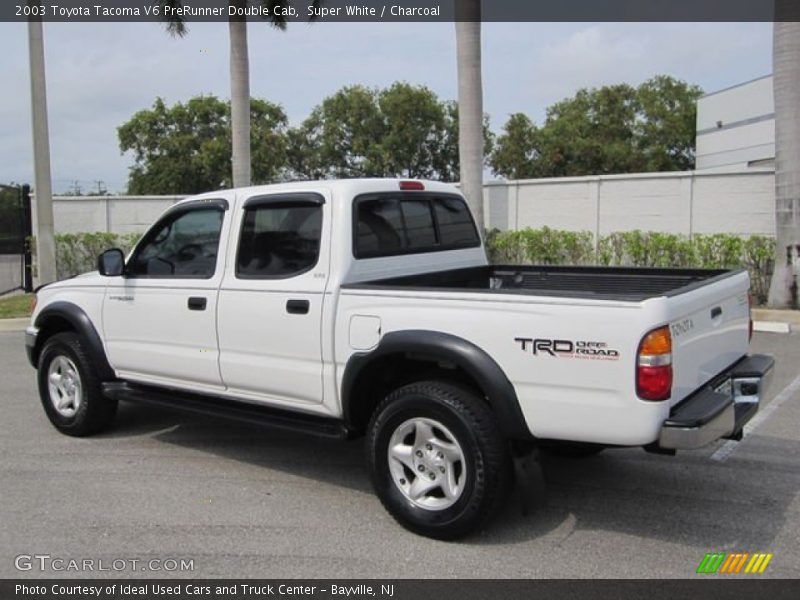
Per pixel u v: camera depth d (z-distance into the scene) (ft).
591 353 12.48
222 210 17.35
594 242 54.24
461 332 13.62
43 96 46.78
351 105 136.98
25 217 57.36
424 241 18.16
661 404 12.25
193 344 17.57
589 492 16.38
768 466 17.93
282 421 16.37
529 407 13.08
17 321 43.57
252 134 124.57
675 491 16.40
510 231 57.16
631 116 156.87
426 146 136.15
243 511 15.55
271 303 16.05
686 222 51.49
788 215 41.24
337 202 15.67
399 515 14.34
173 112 127.44
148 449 19.72
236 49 48.75
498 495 13.44
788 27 39.83
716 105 122.31
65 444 20.17
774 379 26.63
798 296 41.60
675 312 12.55
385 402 14.56
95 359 19.80
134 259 19.19
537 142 149.07
